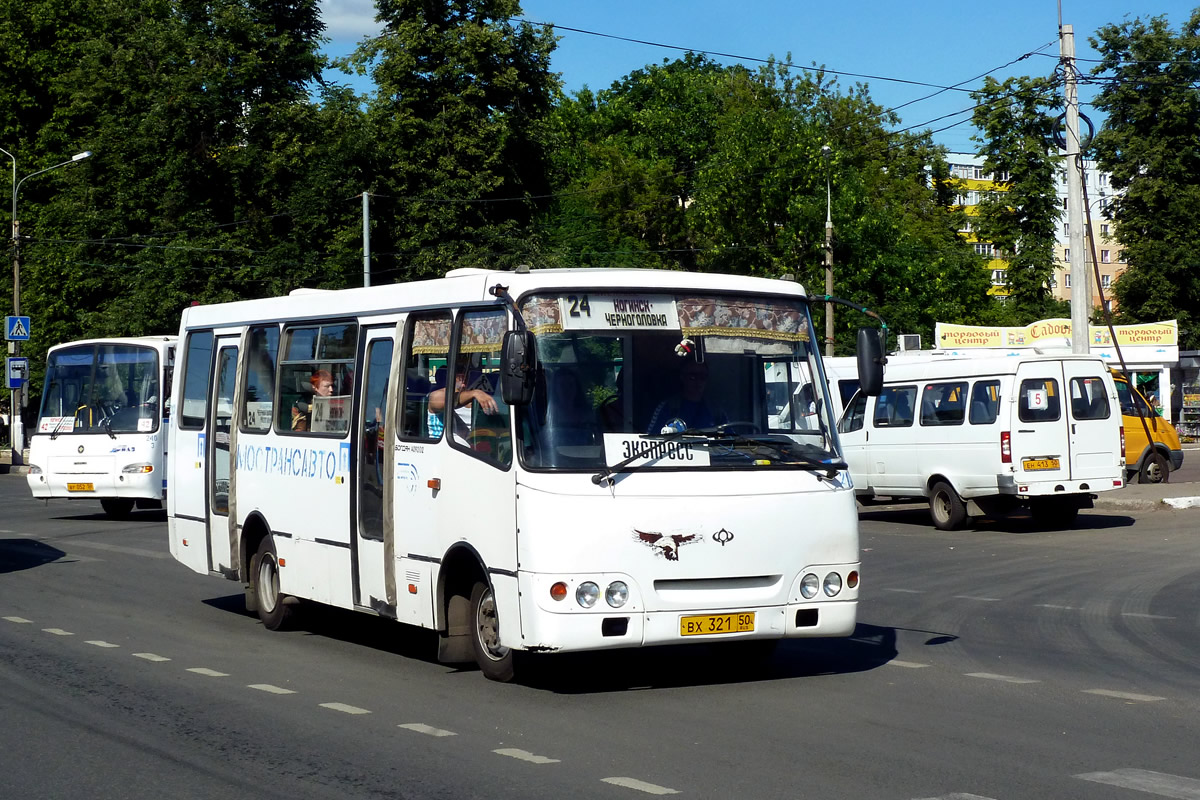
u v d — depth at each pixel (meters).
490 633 9.68
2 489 35.75
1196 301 62.94
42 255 51.41
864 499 25.02
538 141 47.69
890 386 24.12
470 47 45.69
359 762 7.39
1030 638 11.77
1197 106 61.09
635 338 9.20
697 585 8.97
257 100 48.88
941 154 74.62
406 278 46.50
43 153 54.34
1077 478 21.88
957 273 63.97
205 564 13.86
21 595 15.12
